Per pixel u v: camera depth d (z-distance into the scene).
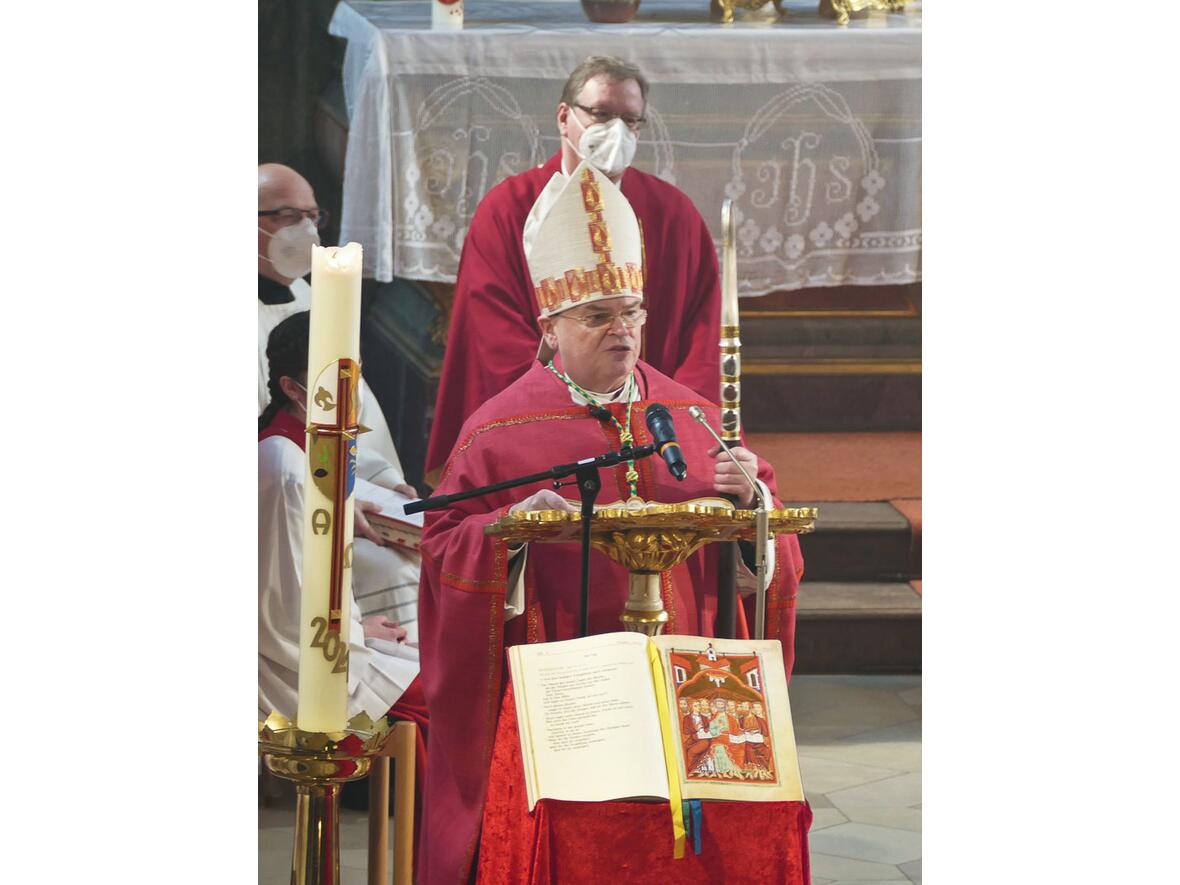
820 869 10.56
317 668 5.95
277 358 10.35
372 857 10.03
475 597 9.40
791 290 10.66
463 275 10.41
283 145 10.33
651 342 10.51
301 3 10.30
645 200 10.52
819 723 10.70
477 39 10.44
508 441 9.89
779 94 10.61
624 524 7.71
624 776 7.10
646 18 10.56
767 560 9.39
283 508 10.34
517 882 7.50
